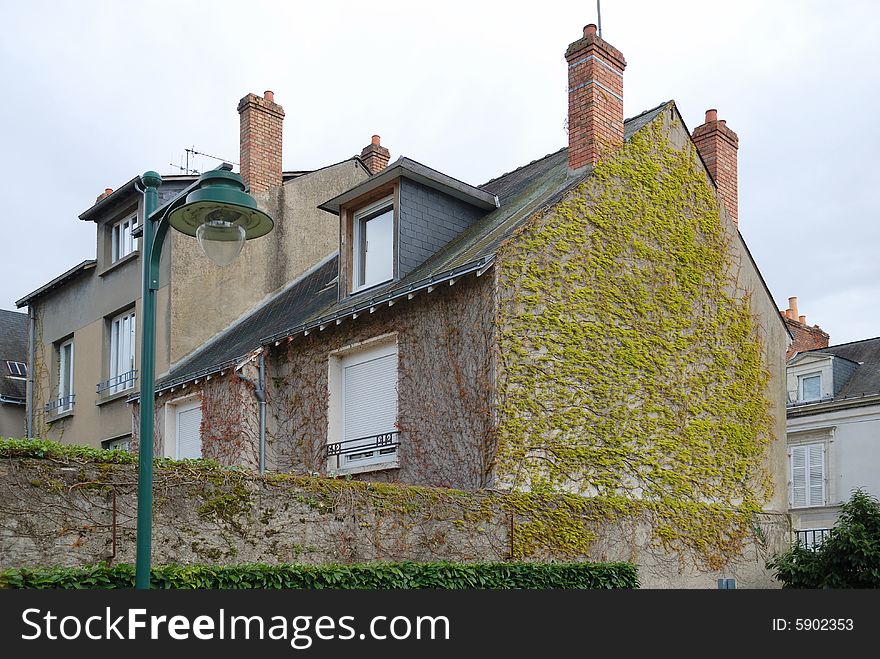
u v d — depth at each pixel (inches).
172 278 715.4
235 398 596.7
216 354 673.0
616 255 535.8
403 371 518.6
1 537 303.4
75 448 329.4
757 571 566.9
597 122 544.7
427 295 513.0
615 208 542.0
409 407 510.9
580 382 498.6
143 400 250.4
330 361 570.3
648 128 576.7
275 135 804.0
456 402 484.1
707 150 634.2
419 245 569.6
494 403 460.1
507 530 436.5
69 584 270.2
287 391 600.1
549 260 499.5
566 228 511.8
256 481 362.3
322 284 722.2
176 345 706.8
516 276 482.3
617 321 526.6
